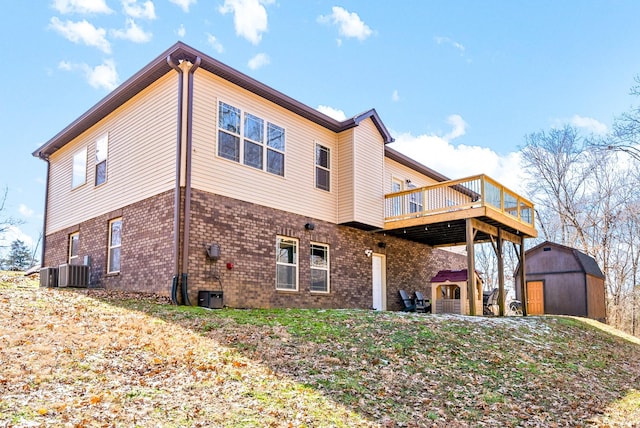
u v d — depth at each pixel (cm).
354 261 1445
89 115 1321
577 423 593
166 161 1059
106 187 1278
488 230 1403
